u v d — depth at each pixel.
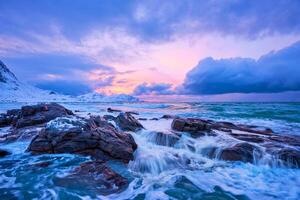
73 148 9.79
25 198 6.23
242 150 10.06
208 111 39.00
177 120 14.15
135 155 9.83
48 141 10.04
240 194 6.80
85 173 7.70
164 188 7.15
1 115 19.23
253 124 21.39
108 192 6.62
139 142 12.06
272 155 9.73
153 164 9.05
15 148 10.84
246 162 9.60
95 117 12.77
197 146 11.31
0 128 16.61
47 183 7.12
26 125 14.89
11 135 13.02
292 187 7.38
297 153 9.63
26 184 7.09
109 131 10.64
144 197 6.48
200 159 10.13
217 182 7.70
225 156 10.05
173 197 6.54
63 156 9.62
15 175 7.80
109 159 9.30
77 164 8.71
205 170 8.85
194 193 6.82
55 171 8.06
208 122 17.14
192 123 13.71
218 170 8.85
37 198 6.22
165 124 18.41
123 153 9.30
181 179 7.93
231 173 8.55
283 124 21.45
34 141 10.22
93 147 9.83
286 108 45.41
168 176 8.20
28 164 8.79
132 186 7.17
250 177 8.20
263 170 8.87
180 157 9.91
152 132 12.77
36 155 9.80
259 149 10.24
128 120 14.80
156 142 12.27
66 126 10.64
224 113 33.78
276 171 8.77
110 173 7.64
